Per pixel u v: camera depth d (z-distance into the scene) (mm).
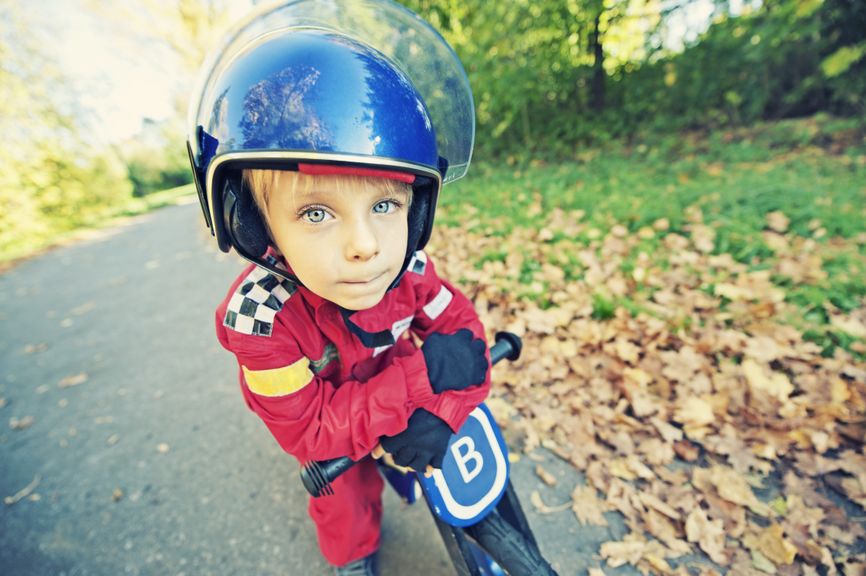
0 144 10578
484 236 3375
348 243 550
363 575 1394
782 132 4512
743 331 2135
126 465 2117
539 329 2328
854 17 4086
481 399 859
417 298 917
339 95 537
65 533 1804
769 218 2932
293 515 1720
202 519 1762
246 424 2250
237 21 723
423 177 622
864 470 1539
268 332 739
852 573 1305
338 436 758
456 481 879
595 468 1676
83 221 12000
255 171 556
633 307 2311
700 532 1430
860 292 2221
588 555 1430
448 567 1462
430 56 824
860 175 3359
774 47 4594
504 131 5539
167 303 4105
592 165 4590
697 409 1814
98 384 2900
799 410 1751
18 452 2359
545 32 4734
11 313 4820
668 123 5316
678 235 2924
